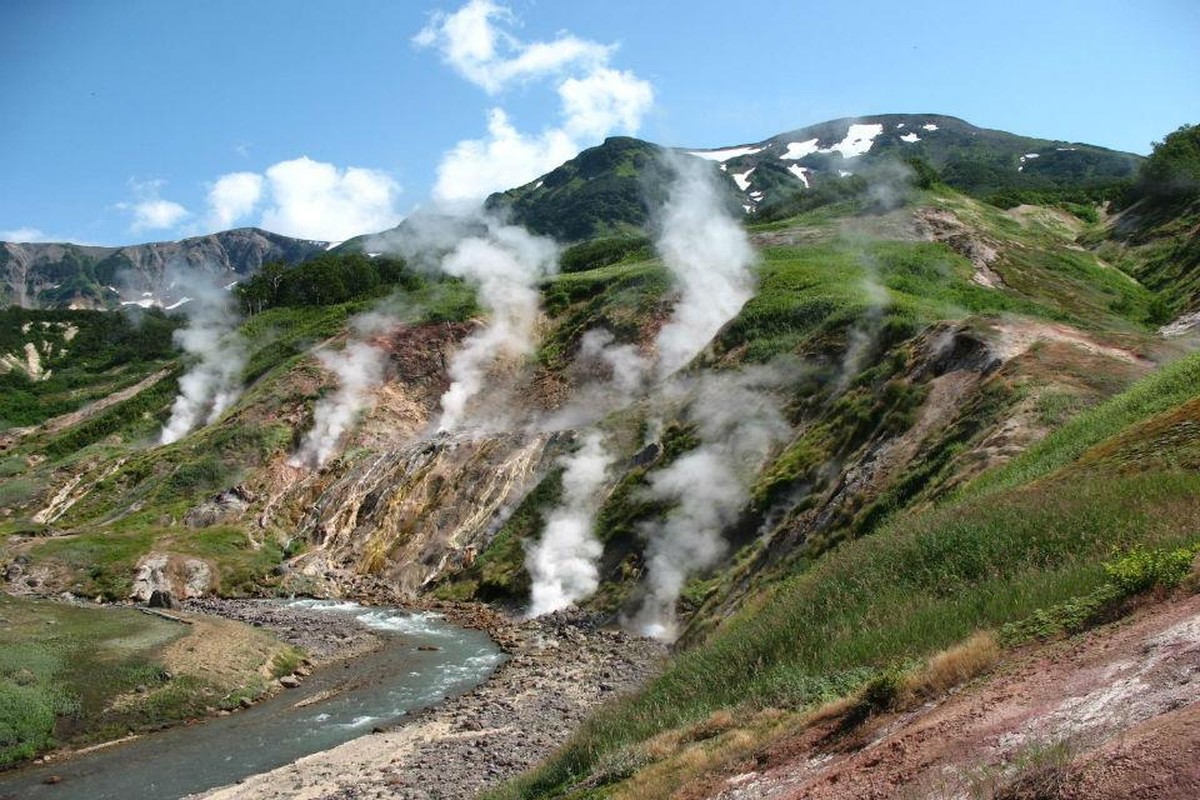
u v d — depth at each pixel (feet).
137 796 71.26
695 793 37.37
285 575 158.10
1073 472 59.67
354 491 181.47
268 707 93.91
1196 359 75.46
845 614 54.39
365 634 123.65
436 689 98.99
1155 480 49.26
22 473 219.61
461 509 167.53
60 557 155.43
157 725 86.79
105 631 106.73
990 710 30.42
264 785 72.18
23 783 73.97
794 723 40.81
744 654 58.75
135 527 174.29
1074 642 33.04
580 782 48.01
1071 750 24.20
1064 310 180.04
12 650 95.04
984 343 110.73
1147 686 26.30
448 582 152.76
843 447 118.42
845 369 141.79
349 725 87.25
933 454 94.22
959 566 52.08
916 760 29.50
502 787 59.82
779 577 97.30
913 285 179.73
